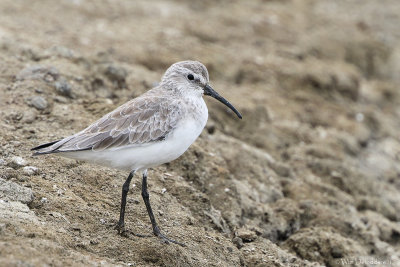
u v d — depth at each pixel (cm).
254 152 1589
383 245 1421
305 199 1498
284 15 2675
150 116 1023
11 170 1094
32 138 1242
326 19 2775
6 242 844
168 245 1027
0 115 1298
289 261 1207
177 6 2523
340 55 2495
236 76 2048
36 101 1368
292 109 1972
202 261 1045
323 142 1856
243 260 1135
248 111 1773
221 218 1245
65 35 1912
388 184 1825
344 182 1648
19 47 1622
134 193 1175
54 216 993
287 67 2169
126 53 1909
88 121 1345
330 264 1298
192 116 1059
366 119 2128
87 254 919
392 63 2647
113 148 998
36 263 816
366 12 3066
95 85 1535
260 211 1356
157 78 1742
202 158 1388
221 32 2339
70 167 1174
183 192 1247
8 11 2030
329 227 1399
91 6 2262
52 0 2238
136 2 2427
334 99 2156
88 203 1083
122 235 1012
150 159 1023
